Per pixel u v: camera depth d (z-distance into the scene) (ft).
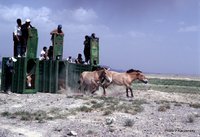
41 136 38.11
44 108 55.47
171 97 97.25
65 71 81.66
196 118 52.03
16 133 38.81
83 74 81.61
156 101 70.90
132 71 81.25
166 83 263.90
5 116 48.80
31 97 68.13
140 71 81.05
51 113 51.31
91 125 43.83
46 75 81.46
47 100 64.13
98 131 40.55
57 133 39.60
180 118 51.34
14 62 74.69
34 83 76.54
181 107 63.41
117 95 87.66
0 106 57.16
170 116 52.75
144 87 169.99
